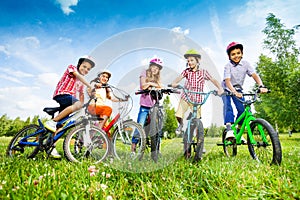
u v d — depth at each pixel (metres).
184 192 2.11
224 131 4.43
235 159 3.63
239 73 4.39
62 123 3.81
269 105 16.80
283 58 17.83
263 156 3.53
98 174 2.58
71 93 3.79
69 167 2.91
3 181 2.13
